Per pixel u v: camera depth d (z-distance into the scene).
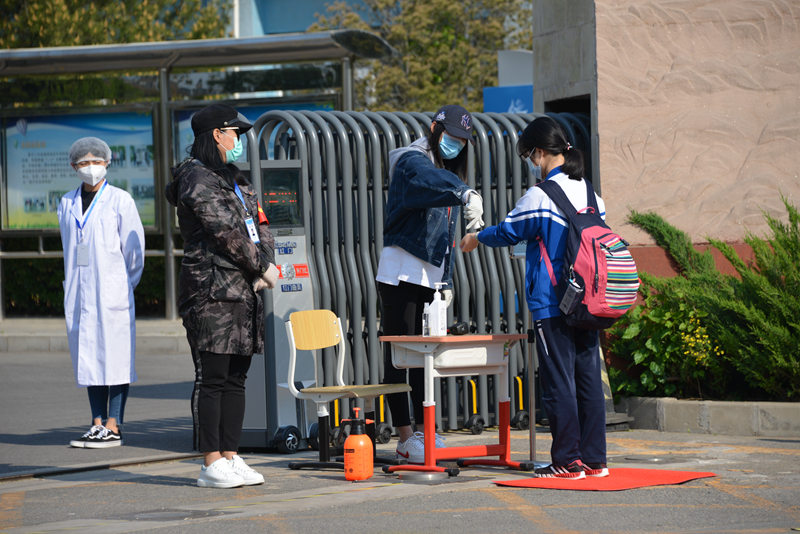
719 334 10.88
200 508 7.50
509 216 8.35
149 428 12.26
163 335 21.44
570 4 12.44
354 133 11.01
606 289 7.99
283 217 10.55
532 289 8.30
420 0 41.53
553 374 8.23
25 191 22.64
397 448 9.55
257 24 43.03
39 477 9.22
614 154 11.94
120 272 11.03
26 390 16.20
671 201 11.83
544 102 12.99
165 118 21.67
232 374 8.55
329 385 10.61
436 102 40.03
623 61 11.92
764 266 11.14
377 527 6.72
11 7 30.70
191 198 8.20
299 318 9.29
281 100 20.44
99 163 11.12
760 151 11.70
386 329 9.65
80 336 10.89
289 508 7.39
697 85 11.80
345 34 18.91
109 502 7.93
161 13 33.88
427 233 9.44
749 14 11.73
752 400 11.12
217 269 8.25
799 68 11.65
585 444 8.30
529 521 6.82
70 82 22.81
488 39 41.75
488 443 10.63
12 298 25.62
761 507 7.19
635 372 11.65
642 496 7.61
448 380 11.32
